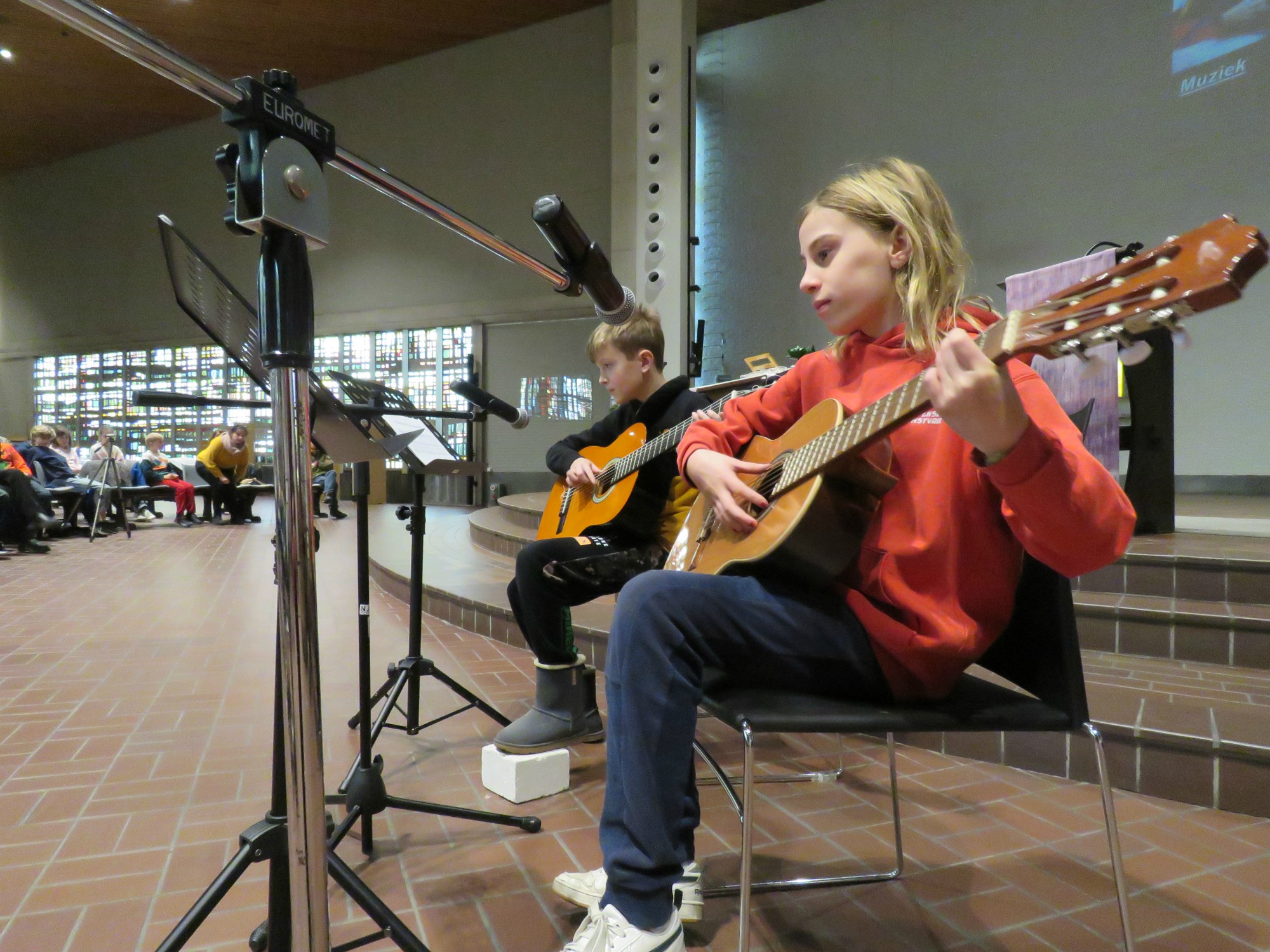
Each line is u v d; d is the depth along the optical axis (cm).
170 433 1242
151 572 534
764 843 163
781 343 830
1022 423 79
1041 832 166
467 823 173
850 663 108
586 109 927
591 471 203
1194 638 244
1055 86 685
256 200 77
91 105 1075
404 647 330
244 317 109
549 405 994
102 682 280
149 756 212
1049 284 336
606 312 130
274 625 373
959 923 134
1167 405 333
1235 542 311
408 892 144
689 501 195
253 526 888
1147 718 188
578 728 192
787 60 820
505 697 263
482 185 988
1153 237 646
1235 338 604
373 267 1070
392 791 189
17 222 1314
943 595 105
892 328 116
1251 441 602
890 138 767
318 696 83
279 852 108
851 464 105
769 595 108
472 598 361
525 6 907
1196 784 178
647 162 743
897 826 149
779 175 828
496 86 972
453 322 1024
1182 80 628
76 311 1273
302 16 902
